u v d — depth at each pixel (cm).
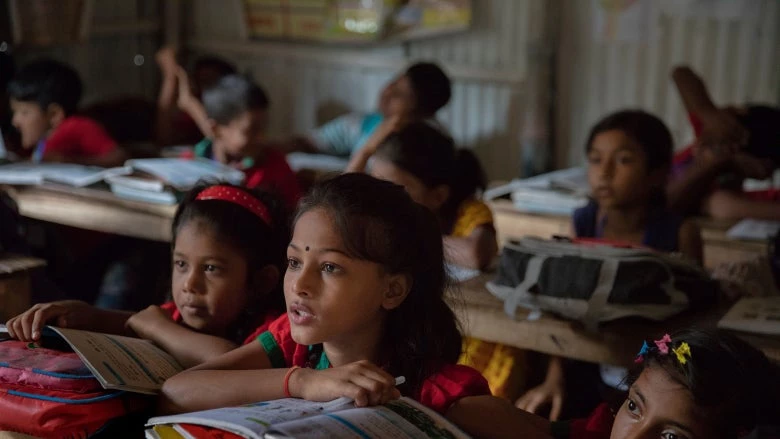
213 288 175
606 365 223
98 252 349
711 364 124
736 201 321
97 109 479
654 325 201
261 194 185
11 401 144
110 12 544
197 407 146
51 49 511
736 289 221
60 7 489
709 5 458
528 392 239
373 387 131
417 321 148
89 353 150
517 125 513
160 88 589
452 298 170
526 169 505
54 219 325
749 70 458
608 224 270
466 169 271
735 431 126
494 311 212
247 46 572
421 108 383
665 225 264
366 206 139
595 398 234
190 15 584
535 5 487
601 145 262
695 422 123
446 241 248
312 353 157
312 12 546
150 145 464
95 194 322
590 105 496
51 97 394
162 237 310
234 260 175
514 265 217
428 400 148
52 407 141
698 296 209
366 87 547
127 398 149
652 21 473
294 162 441
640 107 487
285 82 569
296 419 122
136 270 340
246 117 340
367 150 332
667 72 477
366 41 534
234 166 347
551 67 492
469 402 146
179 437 125
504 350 239
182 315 179
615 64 486
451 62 524
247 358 158
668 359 127
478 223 262
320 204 140
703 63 468
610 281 203
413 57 533
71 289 346
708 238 299
